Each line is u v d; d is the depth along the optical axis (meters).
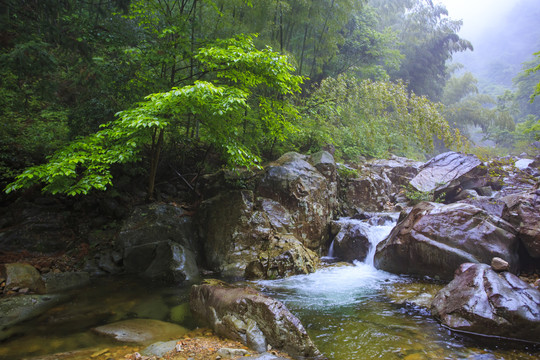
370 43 16.67
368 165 12.48
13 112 8.34
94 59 7.50
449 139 8.20
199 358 3.01
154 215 6.77
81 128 6.98
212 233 6.85
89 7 8.29
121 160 5.26
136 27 8.33
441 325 3.91
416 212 6.45
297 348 3.18
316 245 7.76
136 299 4.89
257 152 8.88
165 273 5.86
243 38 6.29
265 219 7.06
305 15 10.27
